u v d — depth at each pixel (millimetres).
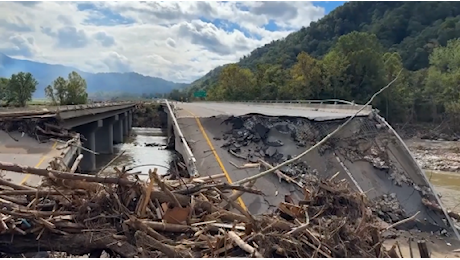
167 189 9328
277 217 9375
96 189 9531
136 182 9344
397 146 17312
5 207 9055
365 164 16422
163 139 66188
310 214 10430
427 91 70625
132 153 43438
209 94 130000
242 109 36000
